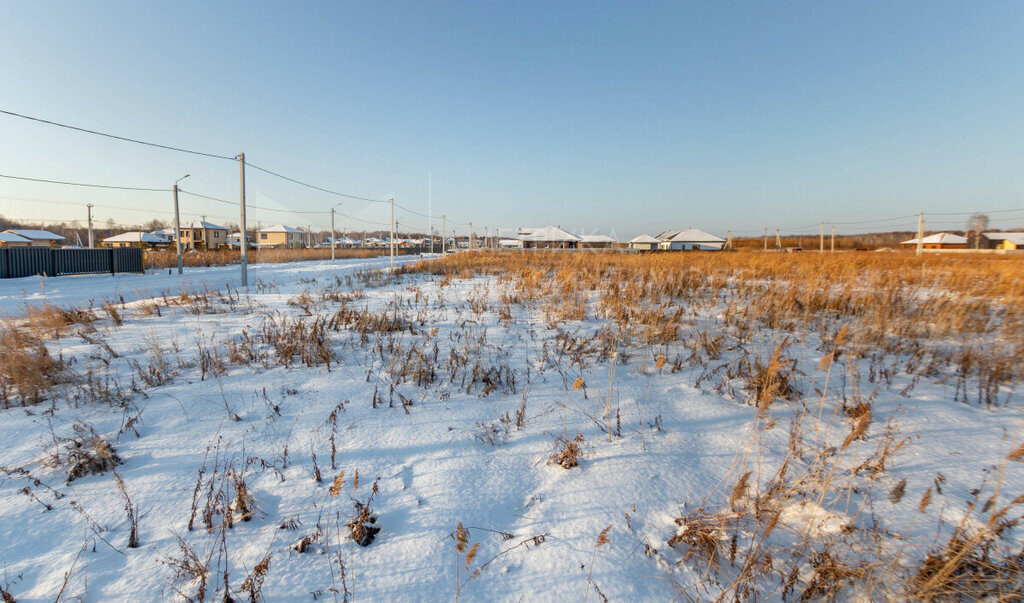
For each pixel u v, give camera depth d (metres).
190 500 2.85
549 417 3.94
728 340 6.09
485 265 21.05
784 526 2.64
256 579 2.21
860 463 3.19
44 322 6.89
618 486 3.00
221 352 5.52
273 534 2.57
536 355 5.52
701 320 7.11
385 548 2.47
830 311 7.58
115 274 26.16
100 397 4.25
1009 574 2.19
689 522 2.57
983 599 2.13
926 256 25.91
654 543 2.54
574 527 2.65
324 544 2.50
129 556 2.39
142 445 3.46
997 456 3.26
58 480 3.03
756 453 3.38
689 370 5.07
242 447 3.44
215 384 4.59
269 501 2.84
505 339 6.22
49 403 4.18
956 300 7.60
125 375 4.86
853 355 5.39
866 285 10.11
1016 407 4.05
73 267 24.72
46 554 2.39
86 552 2.41
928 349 5.61
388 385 4.61
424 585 2.24
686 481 3.06
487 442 3.54
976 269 14.54
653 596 2.22
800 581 2.28
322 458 3.31
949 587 2.15
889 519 2.65
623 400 4.27
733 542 2.45
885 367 5.08
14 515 2.68
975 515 2.64
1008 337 5.93
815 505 2.77
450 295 10.59
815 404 4.18
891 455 3.24
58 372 4.78
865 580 2.27
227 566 2.32
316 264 37.00
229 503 2.76
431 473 3.13
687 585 2.29
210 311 8.50
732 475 3.12
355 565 2.36
